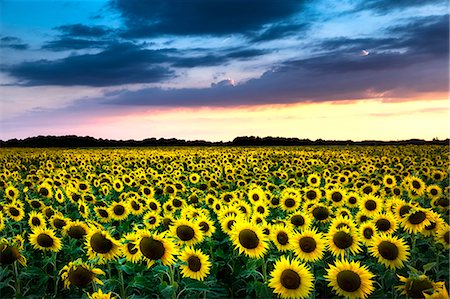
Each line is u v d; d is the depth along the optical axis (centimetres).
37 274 707
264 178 1714
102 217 996
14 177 1838
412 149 4125
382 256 642
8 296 710
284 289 545
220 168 2253
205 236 815
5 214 1017
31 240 744
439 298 446
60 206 1294
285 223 830
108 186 1582
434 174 1653
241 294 743
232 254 828
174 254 599
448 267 733
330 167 2328
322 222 902
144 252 589
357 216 952
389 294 644
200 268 617
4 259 641
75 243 878
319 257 658
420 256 789
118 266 646
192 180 1770
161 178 1748
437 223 770
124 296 641
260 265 693
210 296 692
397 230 959
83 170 2350
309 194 1101
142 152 4019
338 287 530
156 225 910
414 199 1262
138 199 1147
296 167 2125
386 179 1437
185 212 901
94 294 523
